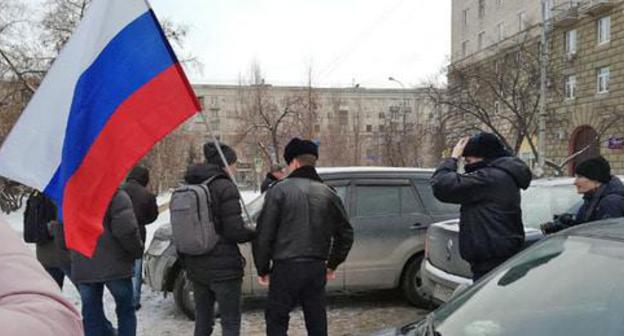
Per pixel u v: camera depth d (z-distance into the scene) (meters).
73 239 3.57
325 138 59.88
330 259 4.89
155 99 4.17
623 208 4.71
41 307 1.13
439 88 40.84
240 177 56.19
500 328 2.72
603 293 2.61
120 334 5.14
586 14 38.97
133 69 4.09
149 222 6.88
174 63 4.27
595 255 2.85
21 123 3.61
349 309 7.57
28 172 3.55
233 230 4.59
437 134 42.72
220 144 4.90
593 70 38.72
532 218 6.62
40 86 3.74
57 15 31.19
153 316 7.21
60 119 3.70
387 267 7.41
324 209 4.62
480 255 4.52
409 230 7.50
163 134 4.16
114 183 3.85
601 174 4.86
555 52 41.97
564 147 40.16
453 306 3.09
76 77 3.80
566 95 41.00
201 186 4.64
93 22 3.95
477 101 36.84
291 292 4.58
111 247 4.99
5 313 1.08
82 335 1.21
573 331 2.50
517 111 35.44
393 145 52.84
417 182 7.75
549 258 3.03
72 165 3.66
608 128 35.78
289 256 4.54
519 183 4.57
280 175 9.93
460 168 4.80
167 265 6.94
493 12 53.16
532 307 2.76
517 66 36.44
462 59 54.88
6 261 1.20
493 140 4.64
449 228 6.27
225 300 4.68
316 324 4.67
